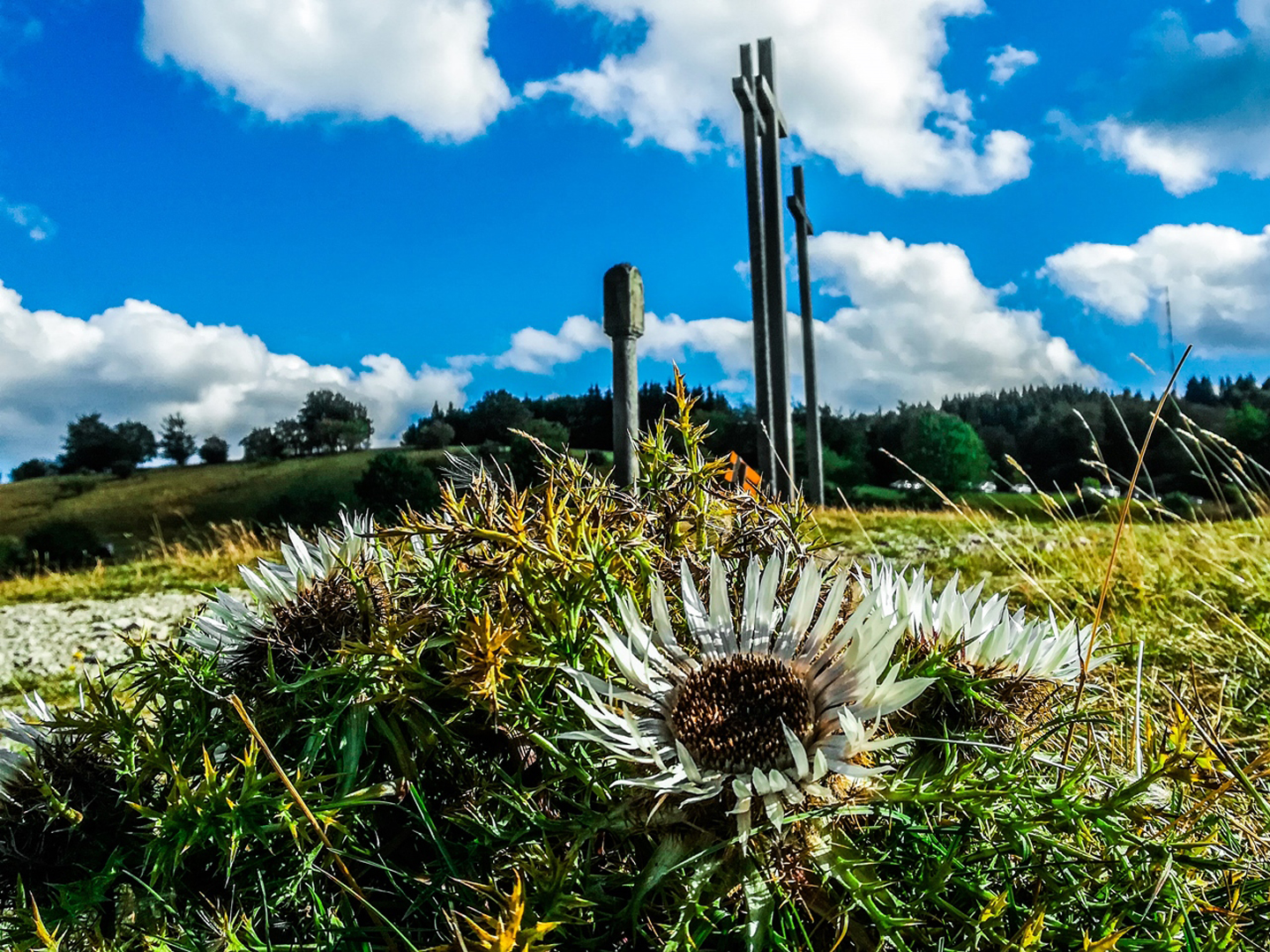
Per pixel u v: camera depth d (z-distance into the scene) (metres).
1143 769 1.59
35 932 1.13
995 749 1.17
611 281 4.17
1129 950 1.06
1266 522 5.68
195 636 1.46
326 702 1.29
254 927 1.17
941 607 1.39
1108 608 4.01
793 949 0.99
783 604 1.45
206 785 1.13
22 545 41.16
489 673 1.19
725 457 1.66
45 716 1.39
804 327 13.46
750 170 9.47
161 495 70.62
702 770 1.05
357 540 1.51
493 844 1.16
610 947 1.08
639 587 1.44
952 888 1.14
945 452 66.50
